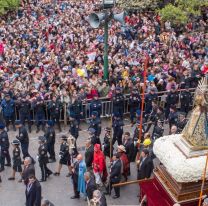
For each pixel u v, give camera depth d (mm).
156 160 18172
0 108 21047
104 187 16406
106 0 21562
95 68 25109
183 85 22969
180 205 13578
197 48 30250
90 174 14766
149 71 24016
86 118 21578
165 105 22078
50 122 18203
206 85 13688
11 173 17484
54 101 20547
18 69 24188
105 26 22453
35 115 20781
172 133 16844
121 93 21531
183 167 13258
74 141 17078
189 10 35188
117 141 19141
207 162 13398
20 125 17969
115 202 15867
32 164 15211
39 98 20438
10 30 32188
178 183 13742
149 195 14570
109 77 23688
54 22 34938
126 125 21688
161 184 14562
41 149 16578
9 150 19047
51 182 16984
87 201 15781
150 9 39562
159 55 27625
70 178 17266
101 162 16016
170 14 34250
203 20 38094
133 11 38844
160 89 22953
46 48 28766
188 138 13898
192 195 13820
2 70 24312
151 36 31922
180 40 31688
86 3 41375
